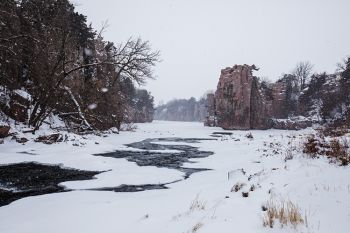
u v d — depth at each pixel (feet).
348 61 190.60
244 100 180.86
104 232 16.83
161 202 23.99
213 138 109.50
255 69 191.93
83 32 112.68
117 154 60.23
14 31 73.31
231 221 16.22
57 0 88.58
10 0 71.97
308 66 273.95
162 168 45.93
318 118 200.03
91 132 94.22
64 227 18.08
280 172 29.60
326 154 35.55
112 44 115.03
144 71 98.07
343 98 186.19
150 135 117.19
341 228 14.06
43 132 68.33
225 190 27.04
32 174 38.45
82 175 38.63
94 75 113.09
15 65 77.71
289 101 231.71
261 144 77.00
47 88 71.61
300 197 19.34
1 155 49.14
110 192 29.53
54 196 27.63
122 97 126.31
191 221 16.93
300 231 14.14
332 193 19.19
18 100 74.18
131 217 19.54
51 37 78.59
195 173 42.14
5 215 21.76
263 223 15.16
